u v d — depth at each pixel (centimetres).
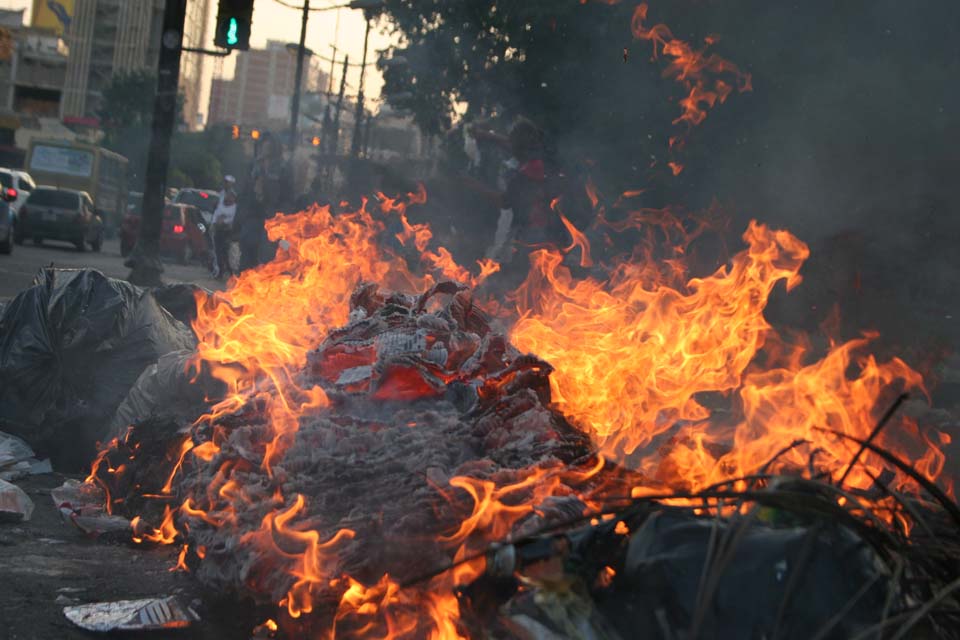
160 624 859
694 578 587
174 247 6912
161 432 1223
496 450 877
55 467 1426
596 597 627
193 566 965
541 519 732
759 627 563
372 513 796
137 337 1478
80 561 1044
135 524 1126
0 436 1415
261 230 4300
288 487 841
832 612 562
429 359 1030
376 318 1148
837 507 597
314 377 1068
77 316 1466
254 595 815
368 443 885
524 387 998
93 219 7312
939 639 588
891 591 568
